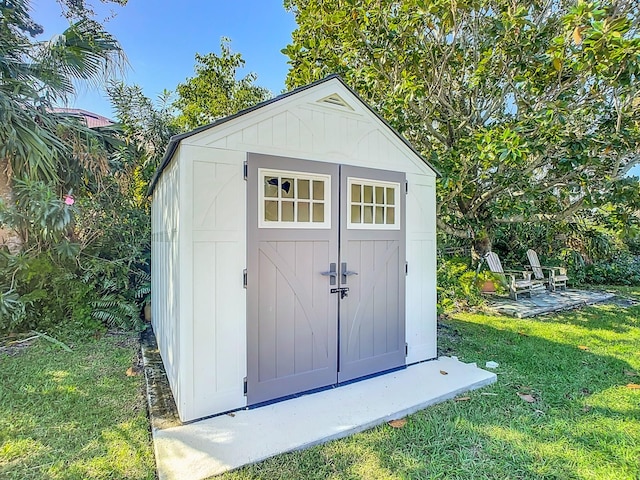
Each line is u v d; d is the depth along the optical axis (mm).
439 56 5582
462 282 7199
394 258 3629
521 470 2086
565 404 2879
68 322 4949
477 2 4773
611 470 2084
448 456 2213
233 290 2742
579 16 3734
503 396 3037
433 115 6051
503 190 6340
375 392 3041
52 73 4957
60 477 2025
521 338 4695
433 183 3998
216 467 2062
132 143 7273
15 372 3531
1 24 4652
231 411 2721
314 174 3104
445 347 4371
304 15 5949
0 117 4215
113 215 5953
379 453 2246
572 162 4809
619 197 5469
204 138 2629
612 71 4023
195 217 2596
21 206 4629
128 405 2877
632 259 9250
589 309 6434
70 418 2666
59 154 5098
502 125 5414
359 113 3391
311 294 3092
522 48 4750
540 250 9500
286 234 2967
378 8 5133
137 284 5996
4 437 2400
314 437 2361
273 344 2908
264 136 2863
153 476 2047
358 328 3361
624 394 3057
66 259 5246
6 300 4340
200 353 2615
